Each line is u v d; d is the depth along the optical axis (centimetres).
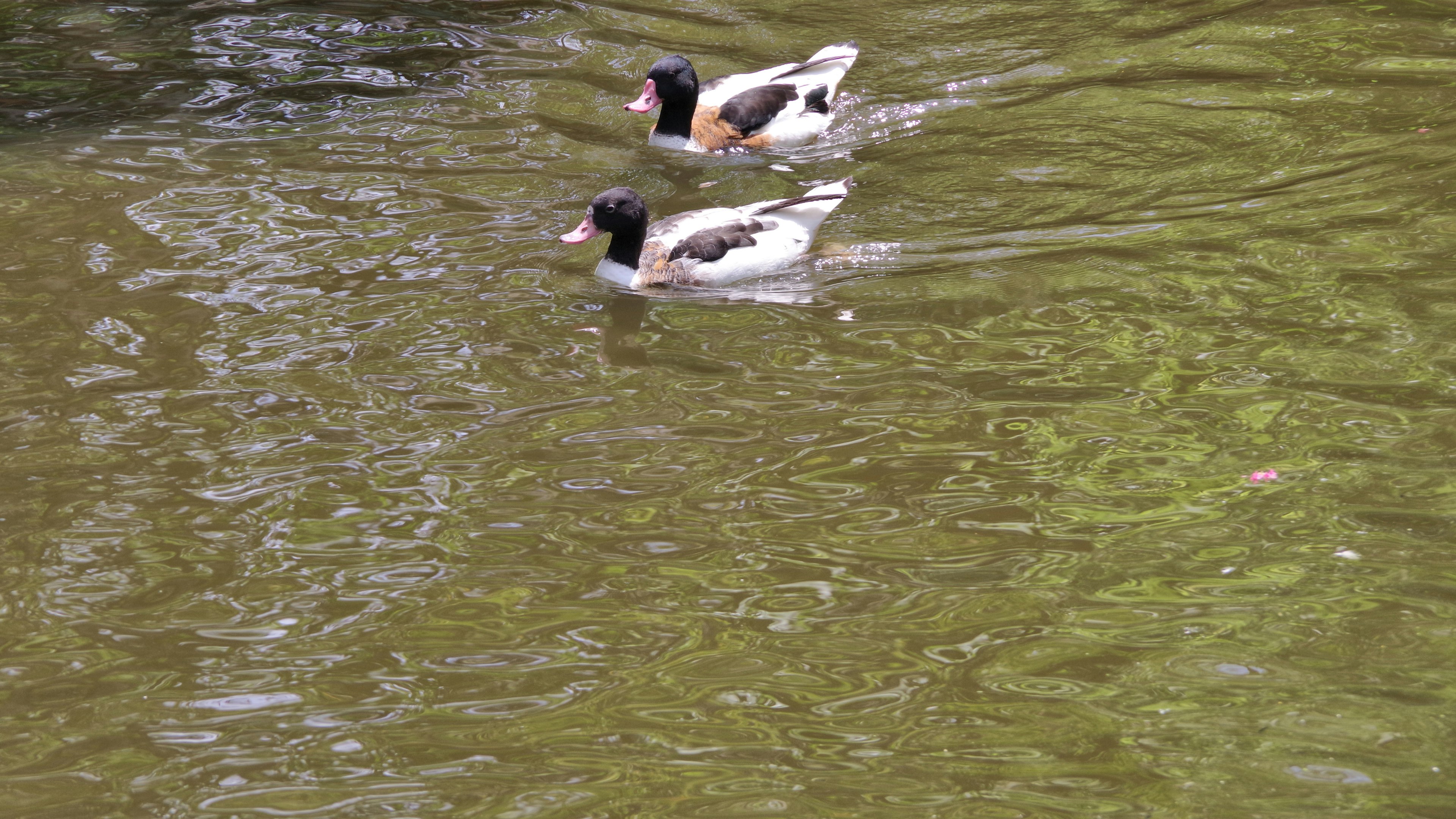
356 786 728
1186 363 1159
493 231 1438
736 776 730
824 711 782
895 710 782
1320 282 1277
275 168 1565
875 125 1678
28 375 1159
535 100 1762
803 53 1889
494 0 2091
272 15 2028
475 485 1016
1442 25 1881
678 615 873
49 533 959
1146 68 1791
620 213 1337
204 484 1018
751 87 1695
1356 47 1822
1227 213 1416
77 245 1383
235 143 1628
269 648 845
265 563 927
